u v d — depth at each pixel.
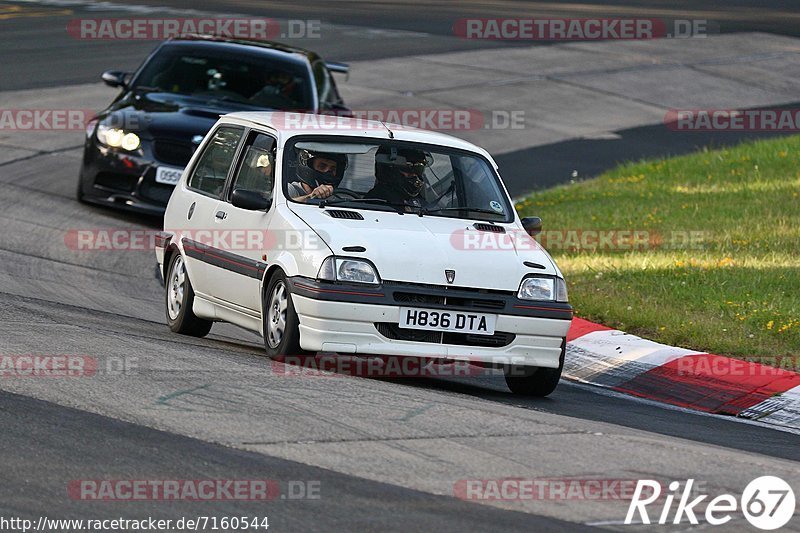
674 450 20.34
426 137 28.20
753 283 36.38
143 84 45.97
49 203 44.91
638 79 86.75
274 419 20.05
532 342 24.77
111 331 26.98
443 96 76.94
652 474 18.72
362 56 87.12
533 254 25.77
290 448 18.55
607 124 73.62
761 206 48.78
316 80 45.84
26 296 31.08
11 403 20.03
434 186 27.00
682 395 27.41
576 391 27.27
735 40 102.81
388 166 27.03
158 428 19.14
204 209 28.56
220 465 17.59
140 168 42.62
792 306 33.47
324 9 111.00
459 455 18.84
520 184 57.34
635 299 34.62
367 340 23.89
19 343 24.41
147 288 35.03
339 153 26.98
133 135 42.97
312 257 24.22
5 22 93.50
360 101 73.25
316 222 25.08
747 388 27.08
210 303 27.98
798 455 22.27
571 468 18.66
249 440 18.80
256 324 26.23
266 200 26.27
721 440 22.88
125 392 21.11
